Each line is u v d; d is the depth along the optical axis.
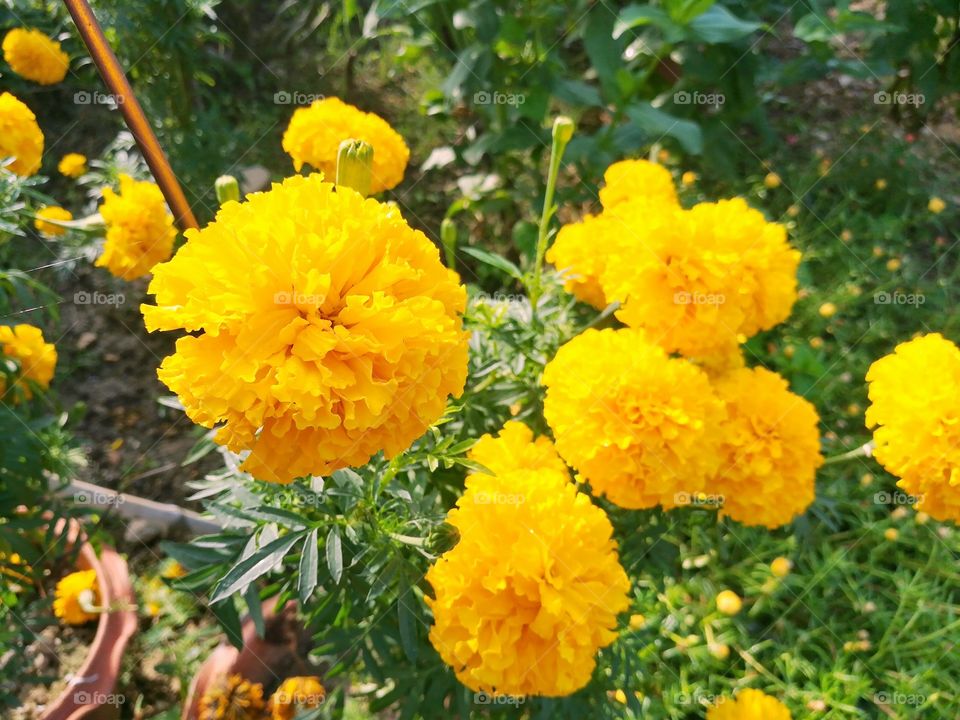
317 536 0.23
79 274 0.45
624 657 0.26
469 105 0.48
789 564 0.34
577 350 0.26
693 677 0.33
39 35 0.36
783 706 0.28
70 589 0.32
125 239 0.32
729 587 0.36
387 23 0.57
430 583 0.24
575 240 0.31
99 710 0.30
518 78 0.45
